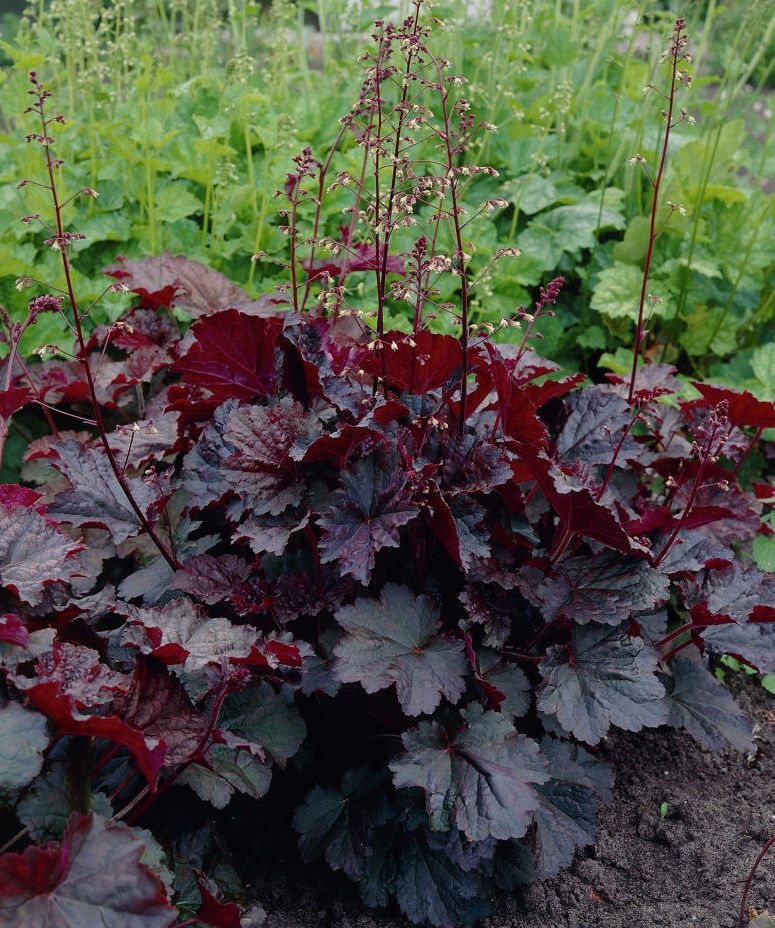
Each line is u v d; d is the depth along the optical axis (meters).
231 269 1.39
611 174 1.51
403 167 0.80
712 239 1.46
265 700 0.78
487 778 0.72
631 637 0.80
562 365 1.49
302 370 0.87
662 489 1.14
